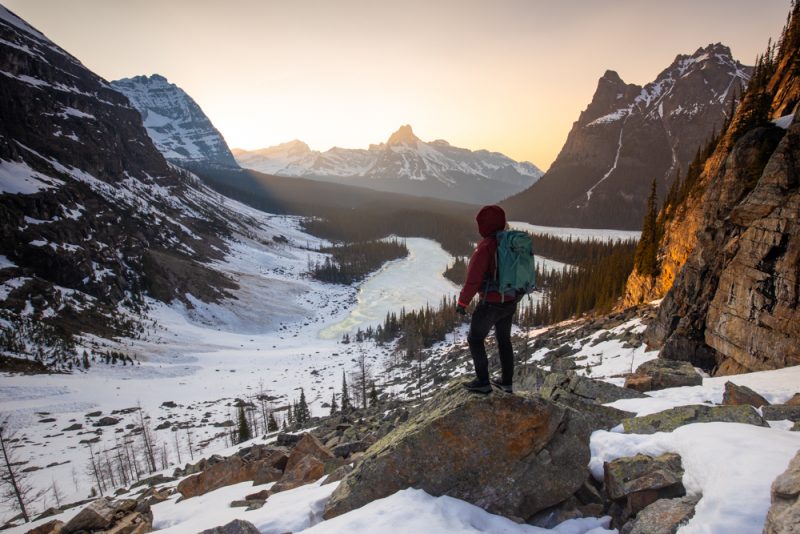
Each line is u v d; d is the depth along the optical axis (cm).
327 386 9738
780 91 3484
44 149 17575
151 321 12581
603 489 605
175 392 8812
